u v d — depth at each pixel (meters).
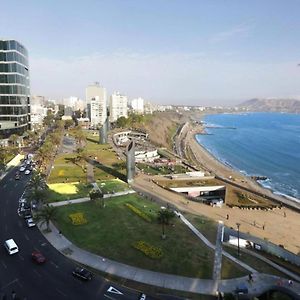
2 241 73.88
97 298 54.16
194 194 125.38
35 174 122.12
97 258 66.81
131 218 87.44
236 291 55.31
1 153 159.25
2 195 106.88
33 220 83.62
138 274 61.28
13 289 56.09
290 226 91.19
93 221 84.94
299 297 55.53
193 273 61.66
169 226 82.81
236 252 70.56
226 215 96.19
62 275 60.81
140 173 141.75
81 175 133.12
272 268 64.69
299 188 172.00
